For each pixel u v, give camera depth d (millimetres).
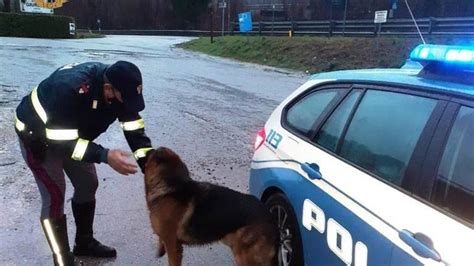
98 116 3404
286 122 3844
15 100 10461
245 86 15664
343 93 3312
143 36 61344
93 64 3371
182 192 3189
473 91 2320
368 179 2674
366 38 23859
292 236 3291
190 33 66500
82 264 3914
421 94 2609
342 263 2689
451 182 2221
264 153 3895
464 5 39875
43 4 49625
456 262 1938
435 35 20469
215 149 7613
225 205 3154
